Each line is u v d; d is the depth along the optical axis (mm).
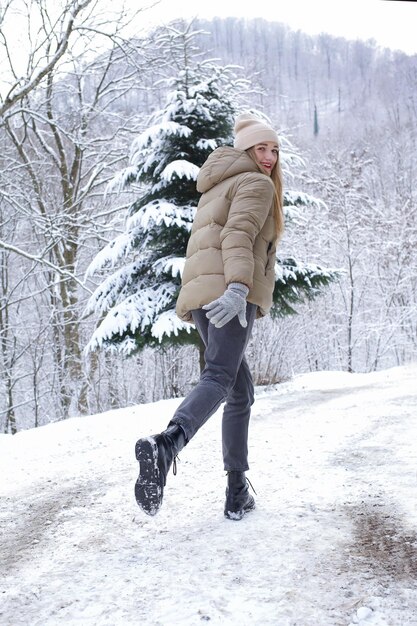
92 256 16734
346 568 2127
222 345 2445
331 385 8742
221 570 2168
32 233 16297
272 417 5695
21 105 14062
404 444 4016
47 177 16375
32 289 17000
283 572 2119
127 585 2102
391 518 2598
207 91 8859
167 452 2078
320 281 9203
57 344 15836
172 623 1806
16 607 1996
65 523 2873
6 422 15742
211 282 2463
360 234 19094
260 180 2502
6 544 2664
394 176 30688
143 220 8328
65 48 10945
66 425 6062
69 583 2158
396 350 20594
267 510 2811
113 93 15891
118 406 16406
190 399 2281
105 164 15109
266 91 13539
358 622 1744
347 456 3797
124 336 8719
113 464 4109
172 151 9023
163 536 2566
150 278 9328
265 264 2635
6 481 3895
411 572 2061
